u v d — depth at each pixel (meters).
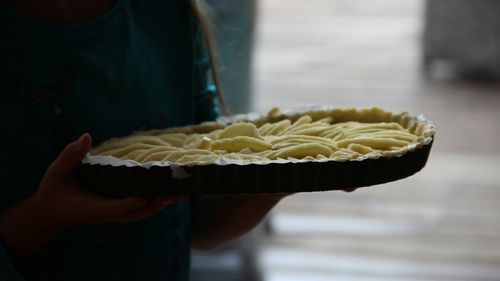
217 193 1.13
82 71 1.23
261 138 1.22
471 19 5.84
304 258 3.07
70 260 1.25
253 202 1.35
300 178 1.13
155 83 1.29
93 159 1.14
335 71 6.20
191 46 1.34
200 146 1.20
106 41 1.25
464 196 3.72
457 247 3.18
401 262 3.04
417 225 3.39
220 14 2.11
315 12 8.31
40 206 1.15
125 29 1.26
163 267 1.29
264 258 3.05
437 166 4.12
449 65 6.18
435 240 3.24
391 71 6.18
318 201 3.64
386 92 5.64
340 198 3.68
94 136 1.25
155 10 1.31
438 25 5.95
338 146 1.20
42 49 1.22
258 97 5.46
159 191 1.13
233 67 2.18
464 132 4.72
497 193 3.76
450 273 2.95
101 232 1.25
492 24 5.78
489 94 5.59
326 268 2.99
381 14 8.23
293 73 6.13
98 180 1.15
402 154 1.17
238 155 1.16
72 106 1.23
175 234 1.31
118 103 1.26
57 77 1.23
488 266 3.02
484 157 4.27
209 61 1.38
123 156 1.19
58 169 1.14
